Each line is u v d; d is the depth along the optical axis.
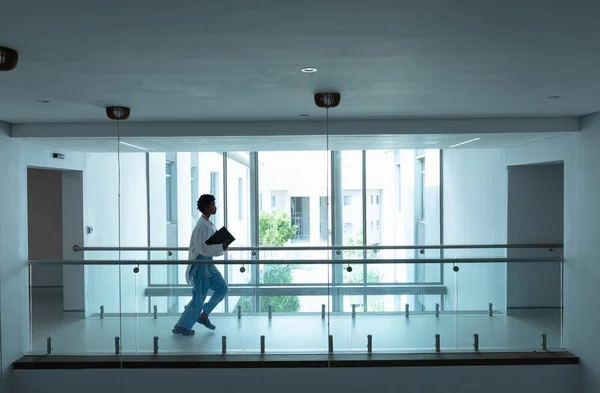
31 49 2.96
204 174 10.89
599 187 5.32
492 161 8.13
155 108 5.02
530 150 6.79
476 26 2.60
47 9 2.32
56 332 6.02
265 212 10.74
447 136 6.10
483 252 8.52
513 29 2.65
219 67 3.40
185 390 5.77
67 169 7.23
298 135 5.92
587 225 5.52
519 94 4.41
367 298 6.00
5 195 5.64
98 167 8.17
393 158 10.90
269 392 5.76
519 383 5.77
